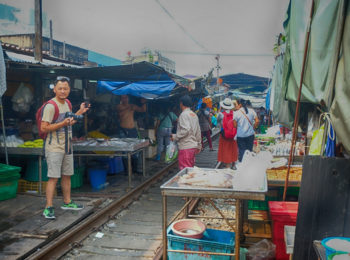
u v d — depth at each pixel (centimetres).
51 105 434
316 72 368
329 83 321
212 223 479
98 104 1040
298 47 445
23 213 465
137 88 960
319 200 269
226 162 759
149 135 1081
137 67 655
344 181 263
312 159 270
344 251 204
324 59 361
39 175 577
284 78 545
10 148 577
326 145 318
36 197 552
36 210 479
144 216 504
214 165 993
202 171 345
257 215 422
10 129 653
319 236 271
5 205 503
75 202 535
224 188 288
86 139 717
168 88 951
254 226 402
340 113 253
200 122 1276
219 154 769
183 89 1102
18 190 611
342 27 297
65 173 473
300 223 275
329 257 189
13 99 732
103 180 670
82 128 927
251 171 280
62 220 437
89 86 984
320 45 362
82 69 680
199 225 341
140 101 1112
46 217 440
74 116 451
